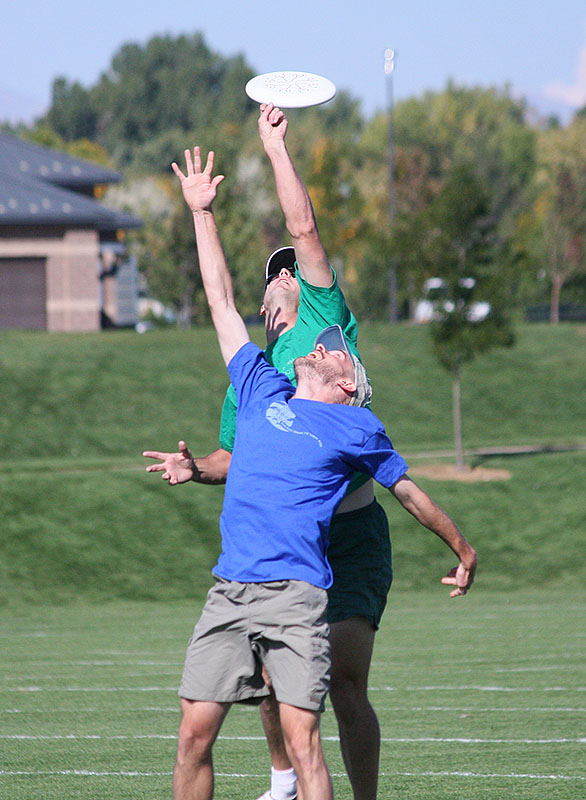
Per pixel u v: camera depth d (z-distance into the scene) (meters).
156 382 108.62
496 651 36.25
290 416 13.32
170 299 162.38
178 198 163.75
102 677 31.41
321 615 12.62
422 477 79.62
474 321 81.81
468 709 25.38
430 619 47.00
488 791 16.95
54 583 59.62
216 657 12.70
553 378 117.75
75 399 102.31
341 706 14.57
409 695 27.66
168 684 29.95
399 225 83.44
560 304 191.12
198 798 12.79
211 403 104.38
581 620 45.69
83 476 75.88
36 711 25.62
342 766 19.56
